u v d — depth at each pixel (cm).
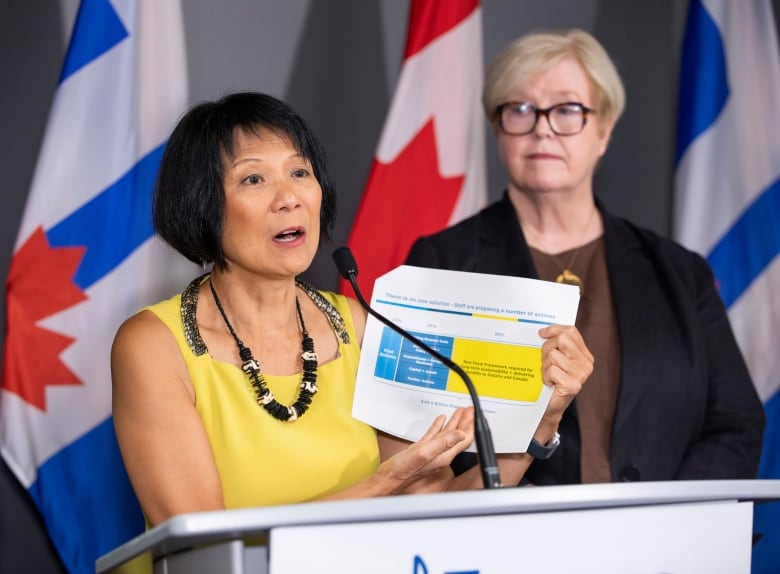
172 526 112
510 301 182
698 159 340
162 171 186
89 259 285
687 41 351
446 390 179
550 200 261
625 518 133
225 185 181
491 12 370
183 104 301
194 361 182
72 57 293
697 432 246
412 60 327
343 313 203
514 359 178
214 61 338
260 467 179
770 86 345
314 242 184
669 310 251
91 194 288
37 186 285
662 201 380
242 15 342
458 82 329
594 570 131
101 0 297
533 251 262
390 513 117
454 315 182
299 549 116
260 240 179
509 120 264
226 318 189
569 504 125
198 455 172
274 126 184
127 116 296
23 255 281
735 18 347
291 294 193
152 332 181
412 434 179
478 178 330
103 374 282
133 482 174
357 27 354
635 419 237
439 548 123
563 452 234
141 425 174
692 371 245
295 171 184
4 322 305
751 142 342
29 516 301
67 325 281
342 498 160
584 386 242
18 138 314
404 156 321
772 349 330
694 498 134
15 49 316
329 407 188
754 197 339
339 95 352
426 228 317
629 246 262
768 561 309
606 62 266
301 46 348
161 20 303
